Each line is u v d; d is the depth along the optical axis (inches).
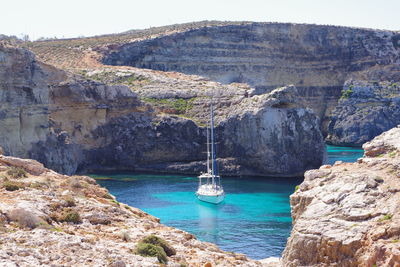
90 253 1023.0
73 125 5083.7
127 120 5398.6
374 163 1209.4
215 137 5374.0
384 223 1037.8
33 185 1605.6
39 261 928.9
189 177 4972.9
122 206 1775.3
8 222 1197.7
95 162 5231.3
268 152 5221.5
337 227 1079.0
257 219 3255.4
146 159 5339.6
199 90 5949.8
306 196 1206.3
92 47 7568.9
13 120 3959.2
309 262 1083.9
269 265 1322.6
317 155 5354.3
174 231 1482.5
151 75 6456.7
